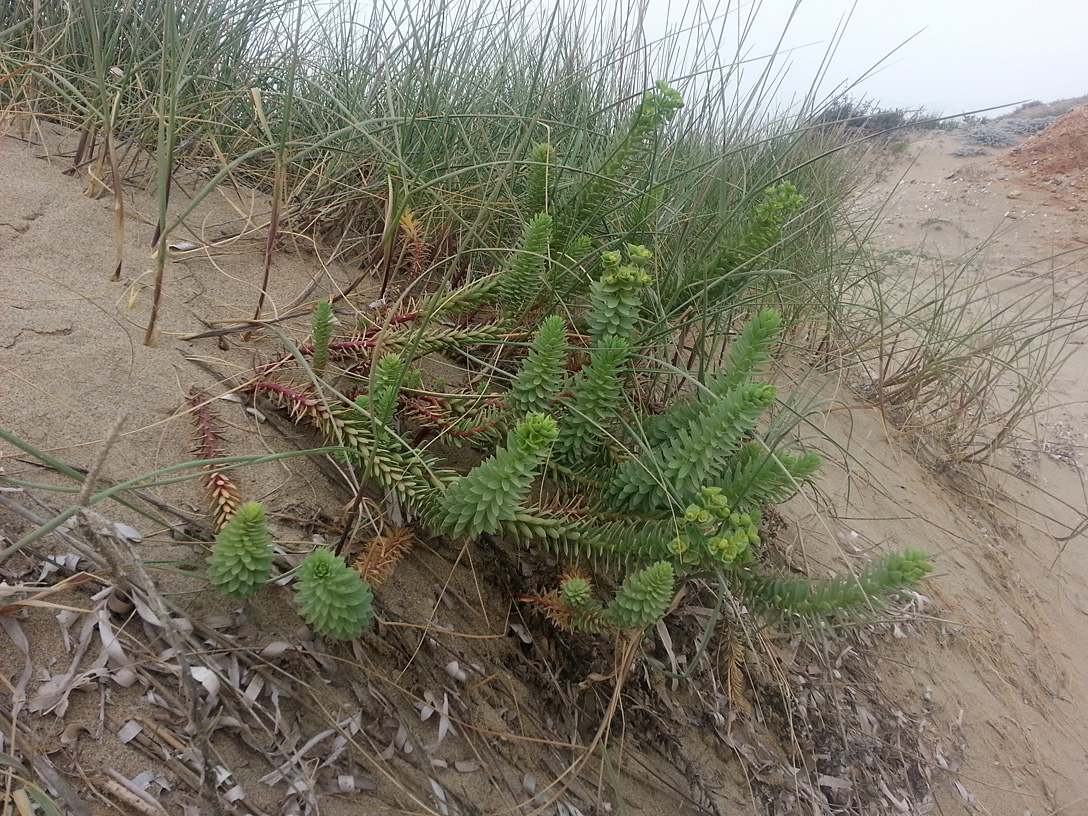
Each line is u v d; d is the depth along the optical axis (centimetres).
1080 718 78
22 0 70
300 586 37
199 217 65
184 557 41
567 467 54
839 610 45
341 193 70
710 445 47
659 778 51
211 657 37
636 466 51
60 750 32
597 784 48
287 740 37
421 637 46
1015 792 67
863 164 162
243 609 40
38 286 50
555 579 54
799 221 95
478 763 44
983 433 128
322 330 51
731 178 77
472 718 45
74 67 70
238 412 50
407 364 45
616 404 53
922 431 115
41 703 33
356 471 51
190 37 54
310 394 51
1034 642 85
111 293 53
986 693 75
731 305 64
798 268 94
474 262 73
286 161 53
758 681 61
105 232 58
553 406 53
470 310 58
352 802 38
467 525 44
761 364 53
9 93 67
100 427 44
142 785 33
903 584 42
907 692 70
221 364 53
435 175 70
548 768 46
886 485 97
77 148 66
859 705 66
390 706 42
